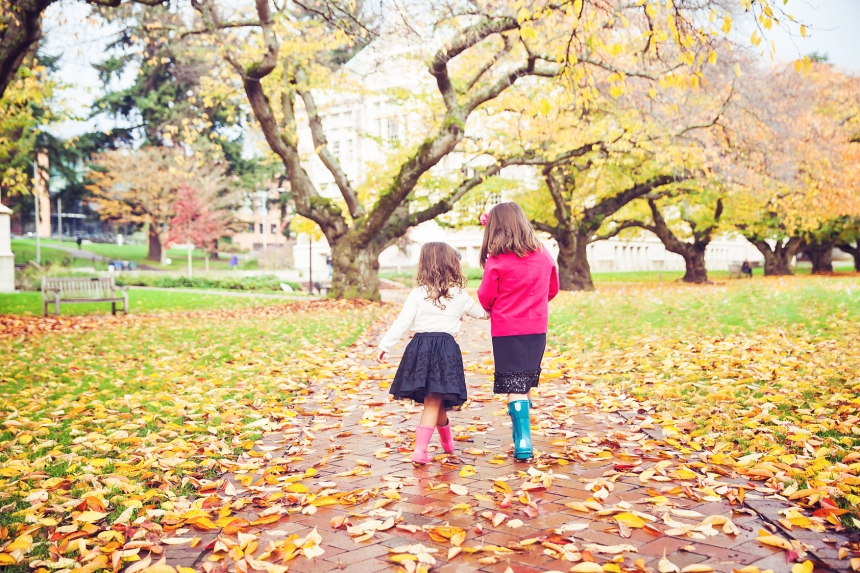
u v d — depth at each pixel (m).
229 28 17.31
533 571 2.63
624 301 17.48
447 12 13.88
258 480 3.99
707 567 2.53
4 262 24.31
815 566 2.57
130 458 4.43
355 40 17.14
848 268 52.50
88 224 79.88
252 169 45.28
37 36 12.19
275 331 12.06
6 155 20.80
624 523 3.04
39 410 5.98
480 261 4.38
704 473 3.77
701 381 6.38
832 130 22.95
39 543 3.07
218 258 58.41
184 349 9.88
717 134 19.70
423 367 4.12
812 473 3.58
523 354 4.22
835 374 6.18
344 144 44.91
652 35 7.90
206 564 2.76
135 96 41.09
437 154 17.06
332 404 6.11
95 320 14.66
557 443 4.58
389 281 37.12
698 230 32.19
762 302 14.95
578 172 25.08
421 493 3.64
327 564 2.78
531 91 20.97
